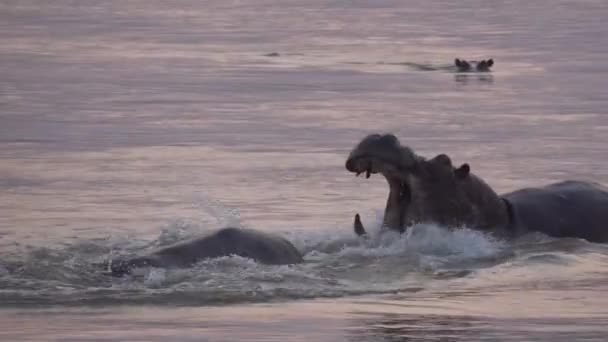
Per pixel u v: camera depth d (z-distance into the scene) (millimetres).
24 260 22141
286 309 18906
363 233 24906
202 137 43156
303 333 17234
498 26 119250
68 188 32719
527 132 44312
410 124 46938
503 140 42281
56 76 67250
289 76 68688
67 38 100125
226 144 41500
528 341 16781
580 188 26922
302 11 145375
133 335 16969
